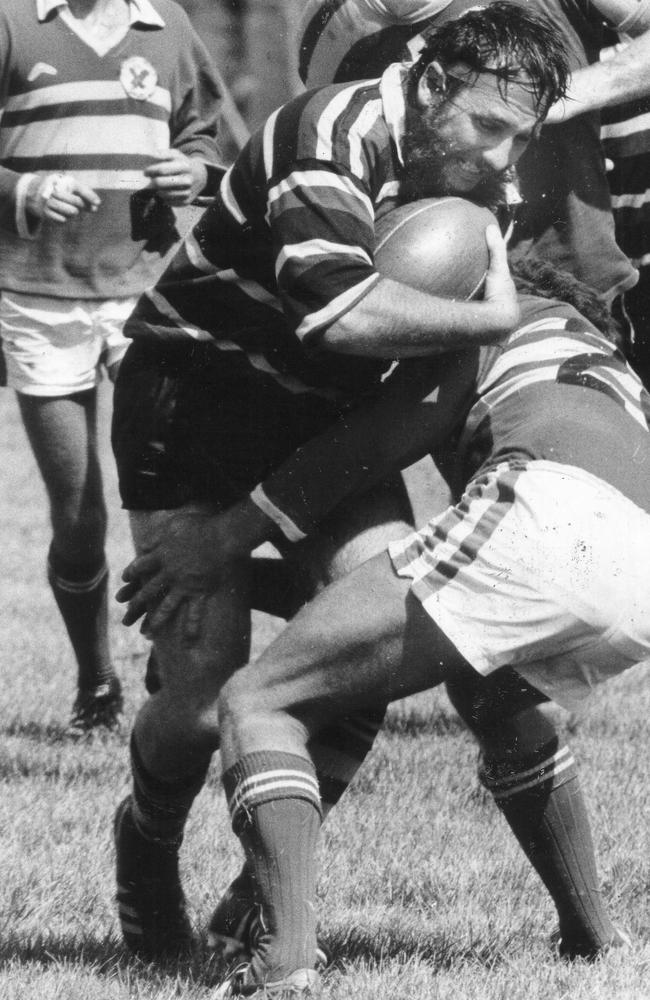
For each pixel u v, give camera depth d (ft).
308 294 37.68
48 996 39.37
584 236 54.49
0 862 51.93
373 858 54.24
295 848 37.22
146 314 43.14
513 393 39.52
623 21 54.70
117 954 44.60
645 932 46.88
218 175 69.62
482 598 36.40
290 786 37.32
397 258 38.78
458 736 71.77
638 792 62.34
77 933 46.44
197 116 73.00
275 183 38.70
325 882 51.06
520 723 42.09
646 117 58.54
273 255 39.19
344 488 39.60
